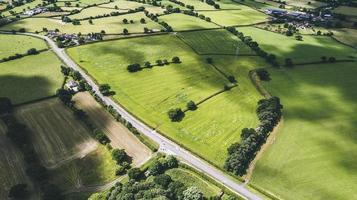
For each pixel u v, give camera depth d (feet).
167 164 524.93
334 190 502.38
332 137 615.57
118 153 535.19
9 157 540.11
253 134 581.53
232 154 542.16
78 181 504.02
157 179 481.87
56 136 591.78
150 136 597.52
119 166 529.45
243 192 490.08
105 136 582.76
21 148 553.64
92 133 599.57
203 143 584.40
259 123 638.94
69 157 547.08
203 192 485.15
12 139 569.64
